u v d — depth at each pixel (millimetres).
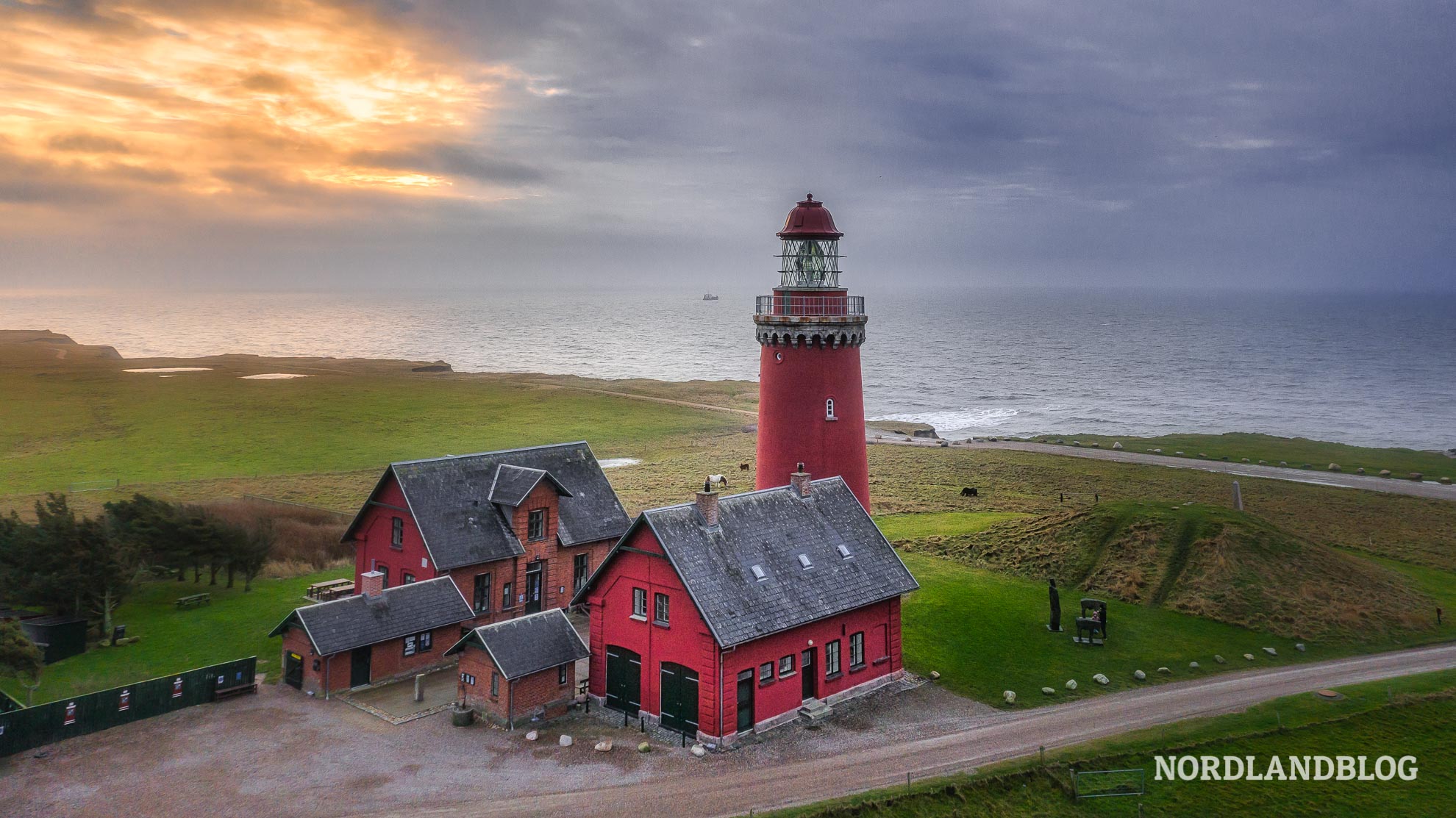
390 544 51344
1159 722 38812
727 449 123562
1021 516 77312
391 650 43625
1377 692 41438
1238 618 50406
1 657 37531
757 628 37156
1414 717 39188
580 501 56125
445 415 149125
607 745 35969
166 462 108062
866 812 31000
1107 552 58000
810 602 40031
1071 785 33750
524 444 124312
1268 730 37906
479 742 36781
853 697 41906
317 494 90625
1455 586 58906
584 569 55312
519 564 51125
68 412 142500
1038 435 147875
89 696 36906
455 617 46000
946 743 36875
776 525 42562
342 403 158875
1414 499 87812
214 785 32750
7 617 46906
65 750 35469
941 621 50219
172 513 57625
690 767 34469
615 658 40750
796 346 52031
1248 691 42125
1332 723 38562
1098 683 43375
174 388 174125
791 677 39281
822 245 52531
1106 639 48156
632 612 39844
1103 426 167125
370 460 111625
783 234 52625
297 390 176250
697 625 36781
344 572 62000
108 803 31406
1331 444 129250
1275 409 189875
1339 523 78562
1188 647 47344
